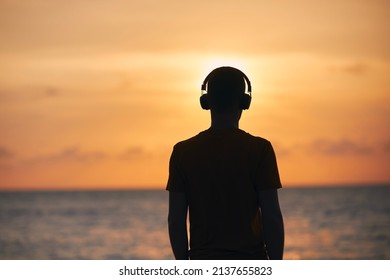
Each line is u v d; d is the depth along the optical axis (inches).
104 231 4212.6
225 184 252.8
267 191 251.4
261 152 254.1
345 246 3051.2
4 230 4522.6
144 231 4160.9
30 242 3639.3
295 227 4104.3
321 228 4020.7
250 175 252.8
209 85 262.2
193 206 256.7
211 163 255.0
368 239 3321.9
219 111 261.0
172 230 260.5
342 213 5319.9
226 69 262.7
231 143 255.9
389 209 5679.1
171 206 260.5
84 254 2962.6
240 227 251.4
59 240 3676.2
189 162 257.8
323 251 2878.9
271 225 251.0
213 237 252.4
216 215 252.5
